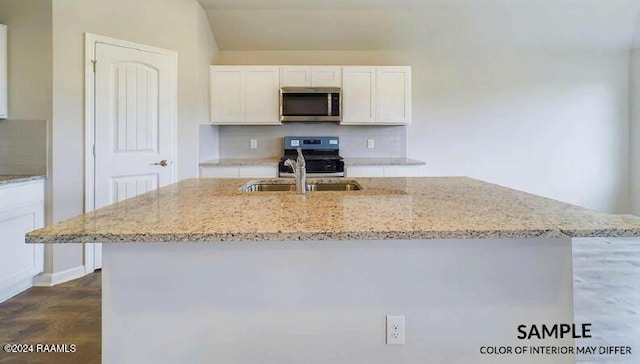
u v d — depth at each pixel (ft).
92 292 9.82
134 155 11.89
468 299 4.94
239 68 14.61
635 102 16.44
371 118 14.82
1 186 8.79
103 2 11.14
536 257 4.95
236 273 4.87
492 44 15.87
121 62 11.53
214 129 15.43
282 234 4.09
